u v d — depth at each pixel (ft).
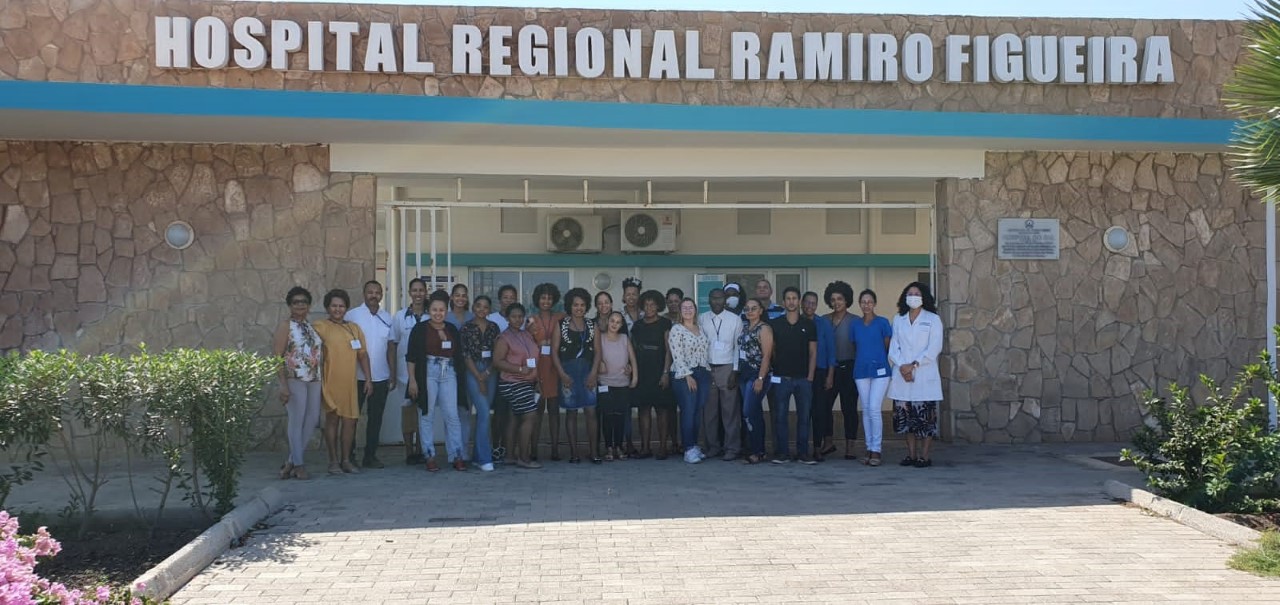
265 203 38.65
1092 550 23.22
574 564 22.20
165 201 38.24
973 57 38.96
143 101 32.78
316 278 38.83
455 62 36.65
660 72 37.47
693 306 36.24
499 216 57.62
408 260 56.39
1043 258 41.04
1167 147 40.04
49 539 16.61
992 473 33.35
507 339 34.55
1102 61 39.11
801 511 27.32
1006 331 40.83
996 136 37.45
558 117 35.22
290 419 32.68
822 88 38.65
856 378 35.50
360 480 32.42
